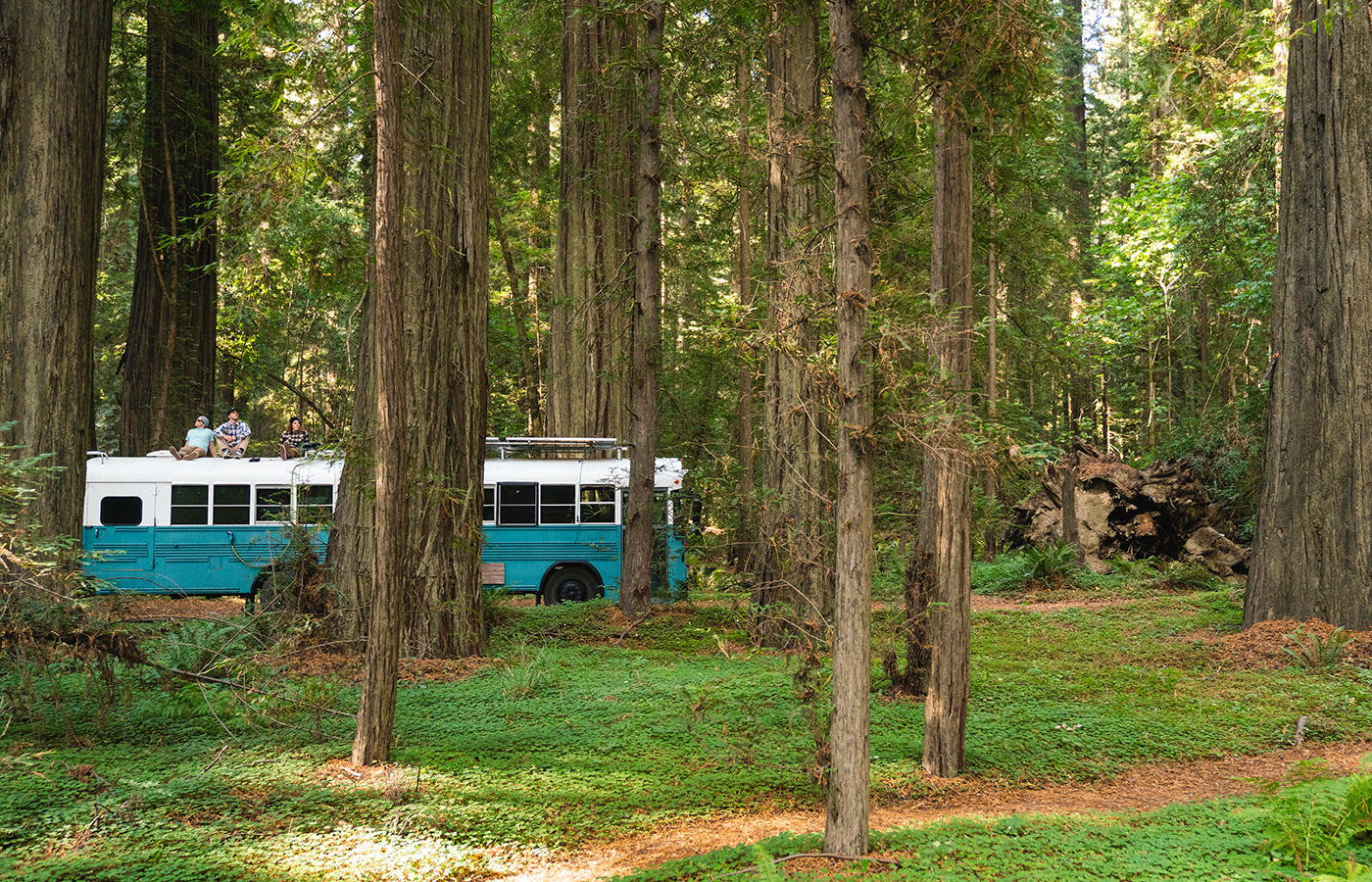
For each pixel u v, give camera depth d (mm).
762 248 22438
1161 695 11016
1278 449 13656
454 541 13289
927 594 10609
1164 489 23625
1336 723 9523
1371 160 13102
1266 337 27344
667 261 18172
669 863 5883
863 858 5672
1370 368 12898
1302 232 13633
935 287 8383
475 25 13938
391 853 6281
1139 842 5797
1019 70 6910
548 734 9477
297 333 33719
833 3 6484
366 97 9570
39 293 11500
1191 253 22562
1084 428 32750
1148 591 19906
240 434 20578
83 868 5867
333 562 13188
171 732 9258
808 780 8039
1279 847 5391
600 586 19359
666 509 18984
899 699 10961
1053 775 8367
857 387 6188
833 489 12789
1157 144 24641
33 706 9156
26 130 11562
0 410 11336
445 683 11961
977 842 5953
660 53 16734
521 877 6055
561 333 23016
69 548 9555
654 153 17031
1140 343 30438
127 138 24250
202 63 23453
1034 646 14359
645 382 17047
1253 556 13914
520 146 28859
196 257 24688
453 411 13547
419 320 13312
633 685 11625
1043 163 20031
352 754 8398
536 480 19422
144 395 23688
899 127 8961
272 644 11094
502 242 33938
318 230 11289
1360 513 12750
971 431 6883
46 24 11703
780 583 8766
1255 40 9883
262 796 7418
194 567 18844
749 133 13242
